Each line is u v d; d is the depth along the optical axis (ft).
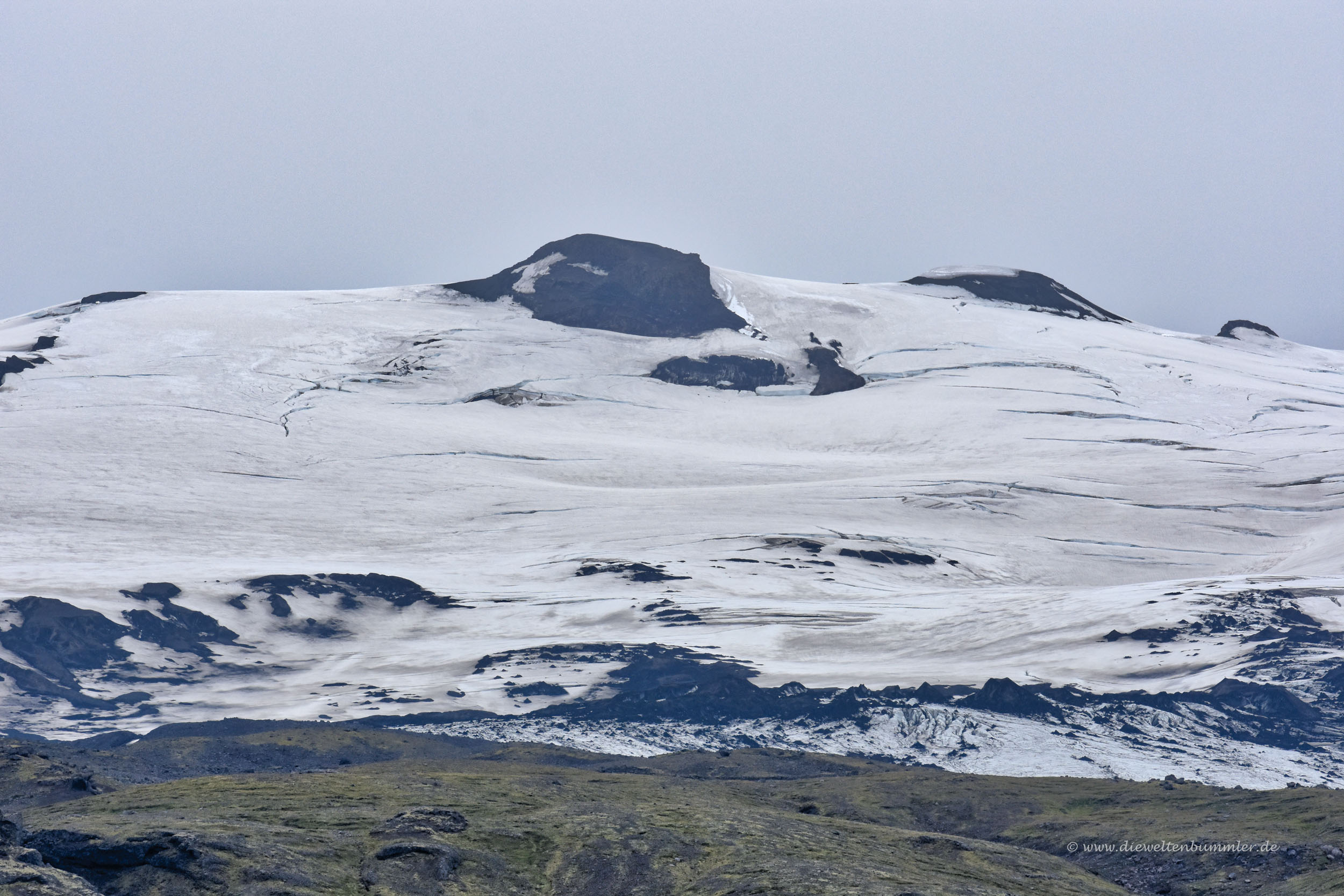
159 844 496.23
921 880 548.31
